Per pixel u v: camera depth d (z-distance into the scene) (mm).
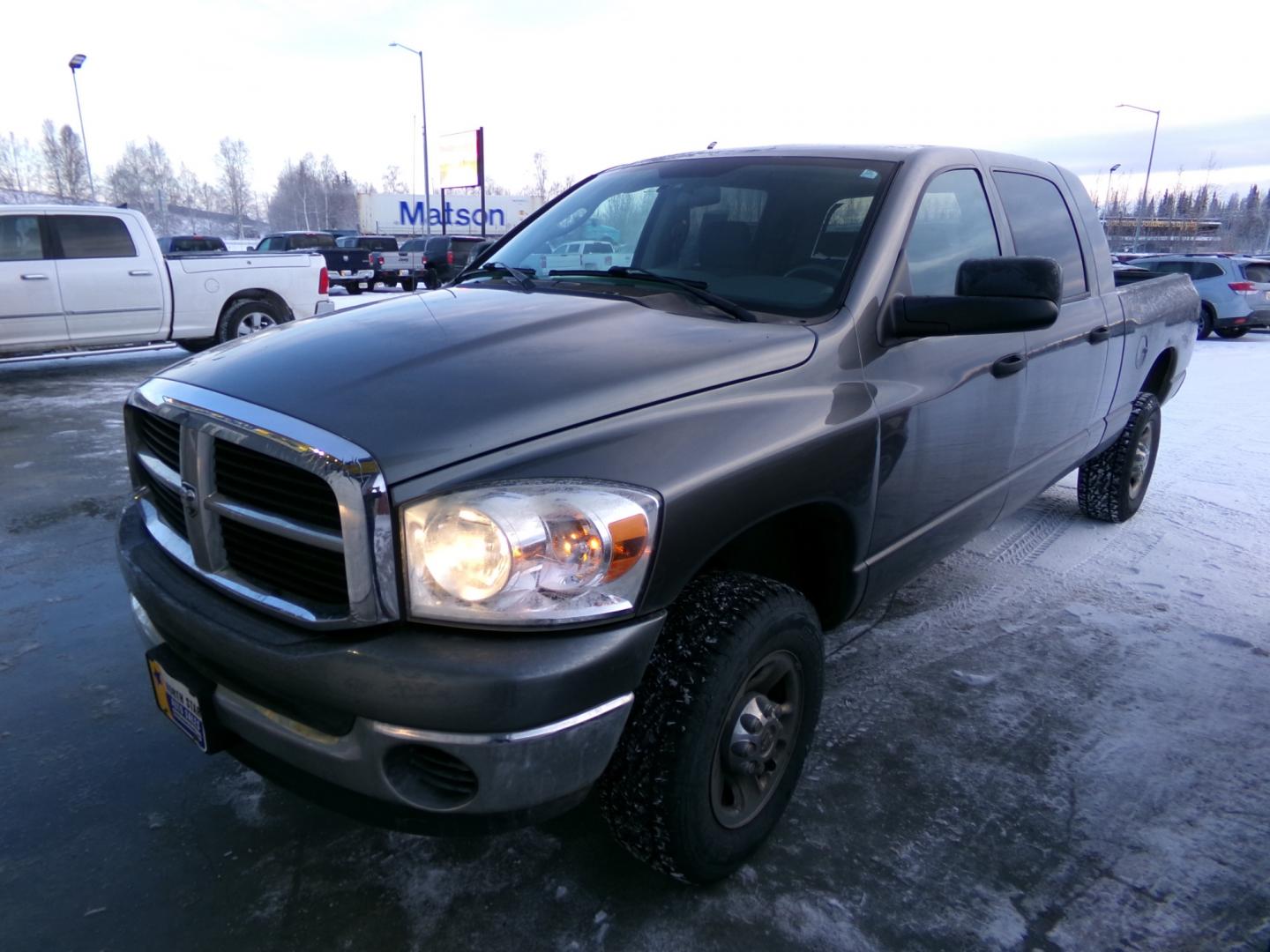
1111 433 4480
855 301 2490
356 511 1646
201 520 1954
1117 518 4980
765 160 3082
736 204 2916
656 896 2193
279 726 1833
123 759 2727
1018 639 3604
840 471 2291
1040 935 2084
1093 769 2734
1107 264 4195
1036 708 3080
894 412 2486
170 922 2100
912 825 2463
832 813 2508
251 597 1866
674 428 1933
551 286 2781
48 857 2307
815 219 2746
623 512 1742
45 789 2574
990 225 3258
